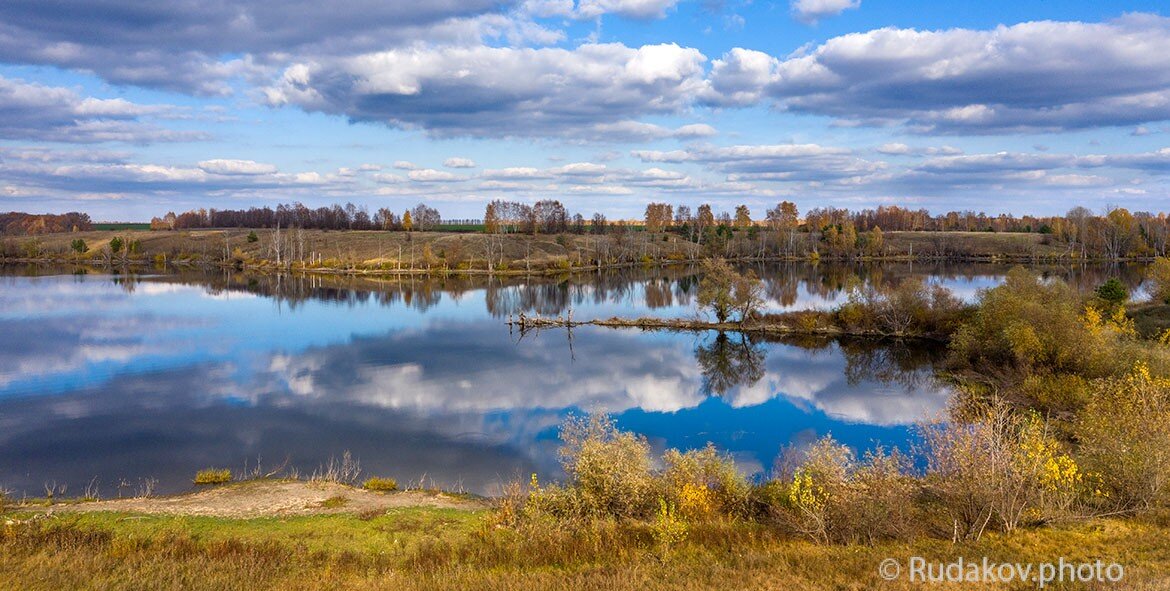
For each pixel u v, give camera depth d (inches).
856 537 627.2
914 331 2283.5
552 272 5251.0
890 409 1425.9
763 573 534.0
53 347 2091.5
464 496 919.7
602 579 536.1
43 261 6122.1
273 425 1302.9
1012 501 625.3
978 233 7736.2
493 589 523.5
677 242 7244.1
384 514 810.2
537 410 1427.2
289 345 2202.3
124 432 1252.5
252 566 595.8
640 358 2020.2
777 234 7347.4
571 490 776.9
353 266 5369.1
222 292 3826.3
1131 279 3814.0
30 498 903.7
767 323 2490.2
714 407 1454.2
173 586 526.0
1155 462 689.0
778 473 991.0
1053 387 1289.4
